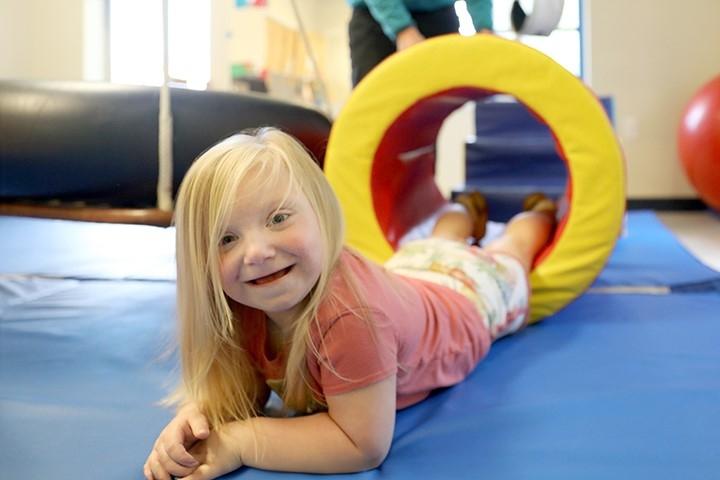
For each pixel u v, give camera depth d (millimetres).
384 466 727
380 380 715
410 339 810
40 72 4070
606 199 1314
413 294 893
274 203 676
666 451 739
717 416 835
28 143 1175
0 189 1212
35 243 2117
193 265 705
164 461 683
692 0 3971
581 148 1305
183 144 1173
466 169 2943
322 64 4234
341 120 1394
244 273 673
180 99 1189
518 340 1243
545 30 1549
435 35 1907
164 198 1171
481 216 1911
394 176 1588
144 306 1387
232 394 774
